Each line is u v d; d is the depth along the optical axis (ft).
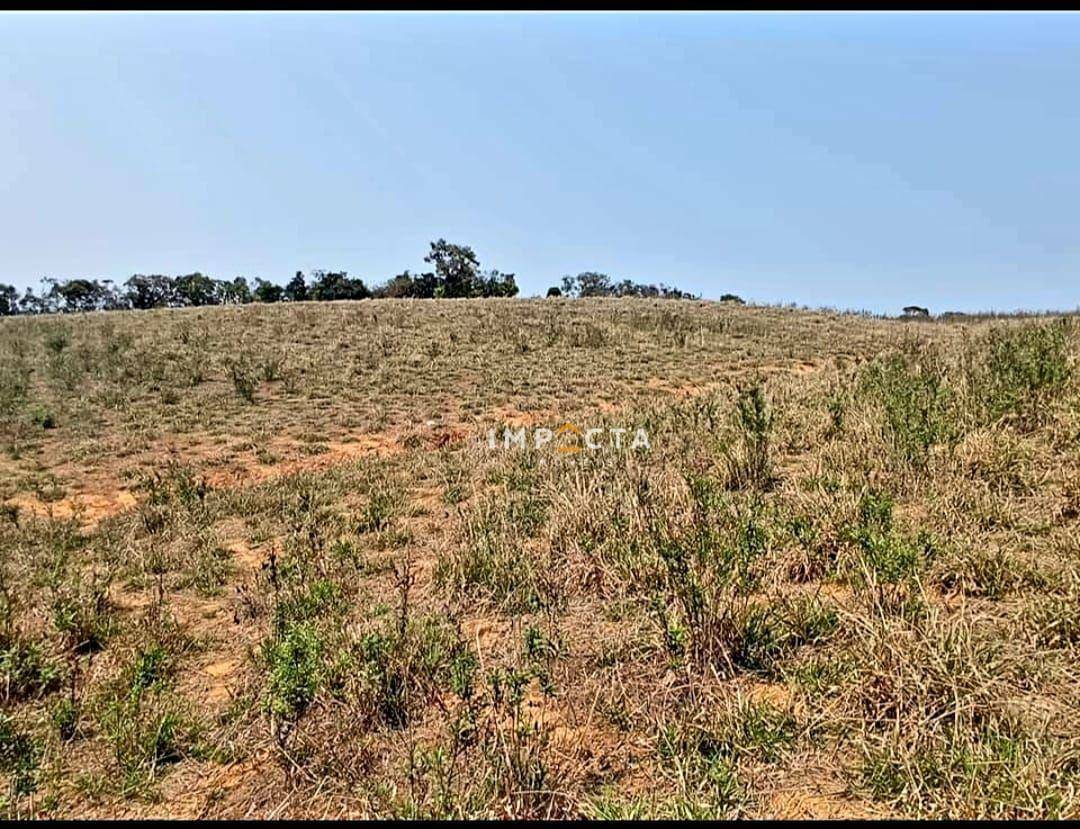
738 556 11.55
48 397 41.19
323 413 38.09
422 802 7.46
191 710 10.40
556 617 11.95
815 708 8.43
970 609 9.70
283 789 8.35
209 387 43.55
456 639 11.20
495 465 23.16
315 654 10.41
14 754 9.41
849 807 6.95
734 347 52.85
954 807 6.54
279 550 17.93
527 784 7.64
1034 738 7.10
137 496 25.68
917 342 39.47
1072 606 9.07
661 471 18.22
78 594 14.74
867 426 17.57
